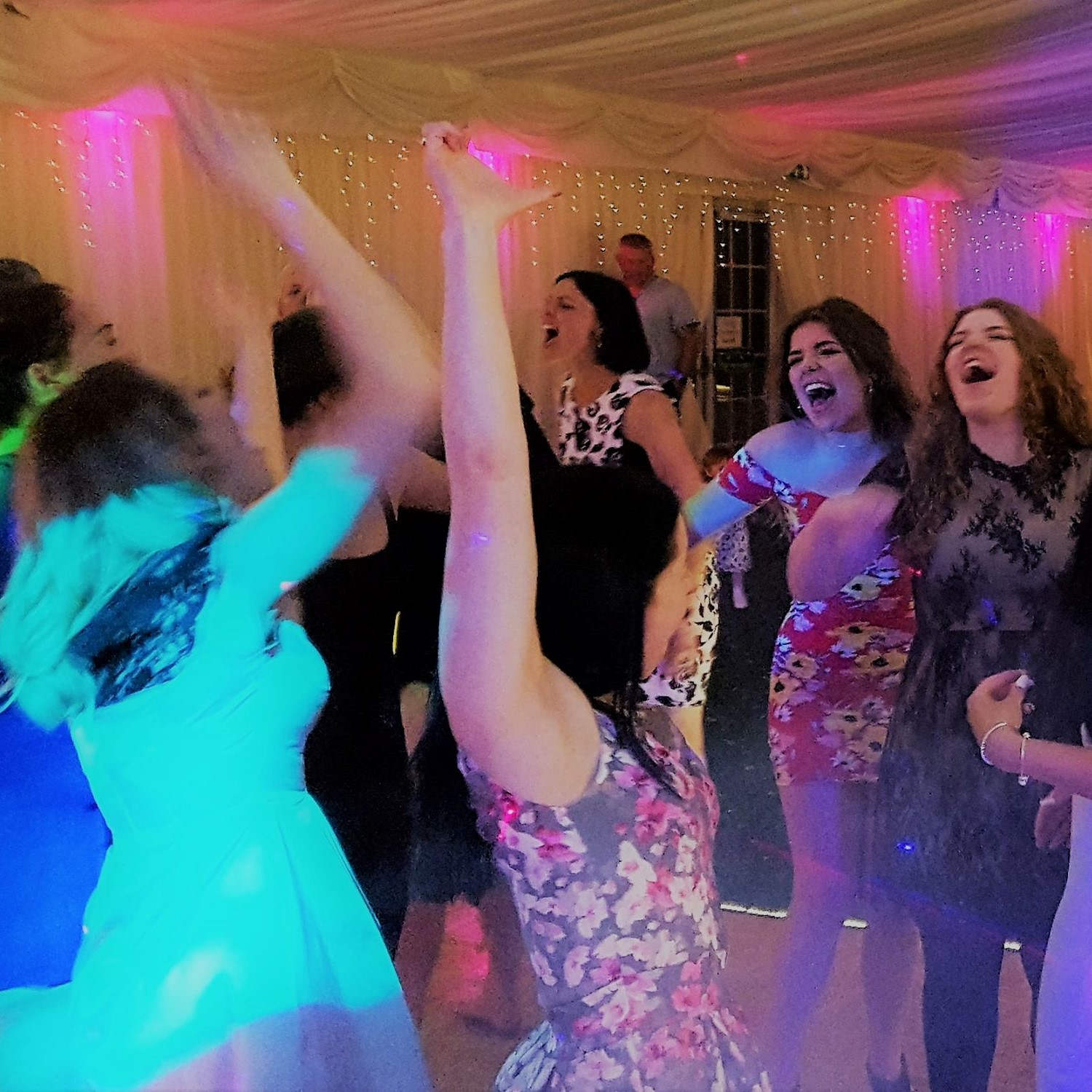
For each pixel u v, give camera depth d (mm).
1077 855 1431
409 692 1956
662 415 2299
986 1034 1742
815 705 1900
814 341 1897
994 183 4395
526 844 1042
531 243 4320
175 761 1374
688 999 1061
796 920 1908
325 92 3170
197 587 1410
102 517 1412
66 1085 1283
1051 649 1655
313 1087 1383
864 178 4113
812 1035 1996
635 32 2955
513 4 2730
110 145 3494
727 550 2613
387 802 1778
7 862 1396
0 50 2809
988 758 1525
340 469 1563
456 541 982
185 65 2996
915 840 1795
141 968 1332
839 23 2775
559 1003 1055
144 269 3533
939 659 1756
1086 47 2957
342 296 1516
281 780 1466
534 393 3430
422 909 2014
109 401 1473
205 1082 1298
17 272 1719
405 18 2945
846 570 1852
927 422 1765
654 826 1062
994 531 1689
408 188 4082
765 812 2537
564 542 1070
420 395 1575
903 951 1890
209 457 1521
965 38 2867
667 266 4566
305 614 1672
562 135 3553
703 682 2078
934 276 5051
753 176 3857
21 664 1394
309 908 1436
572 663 1076
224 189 1457
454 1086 1749
